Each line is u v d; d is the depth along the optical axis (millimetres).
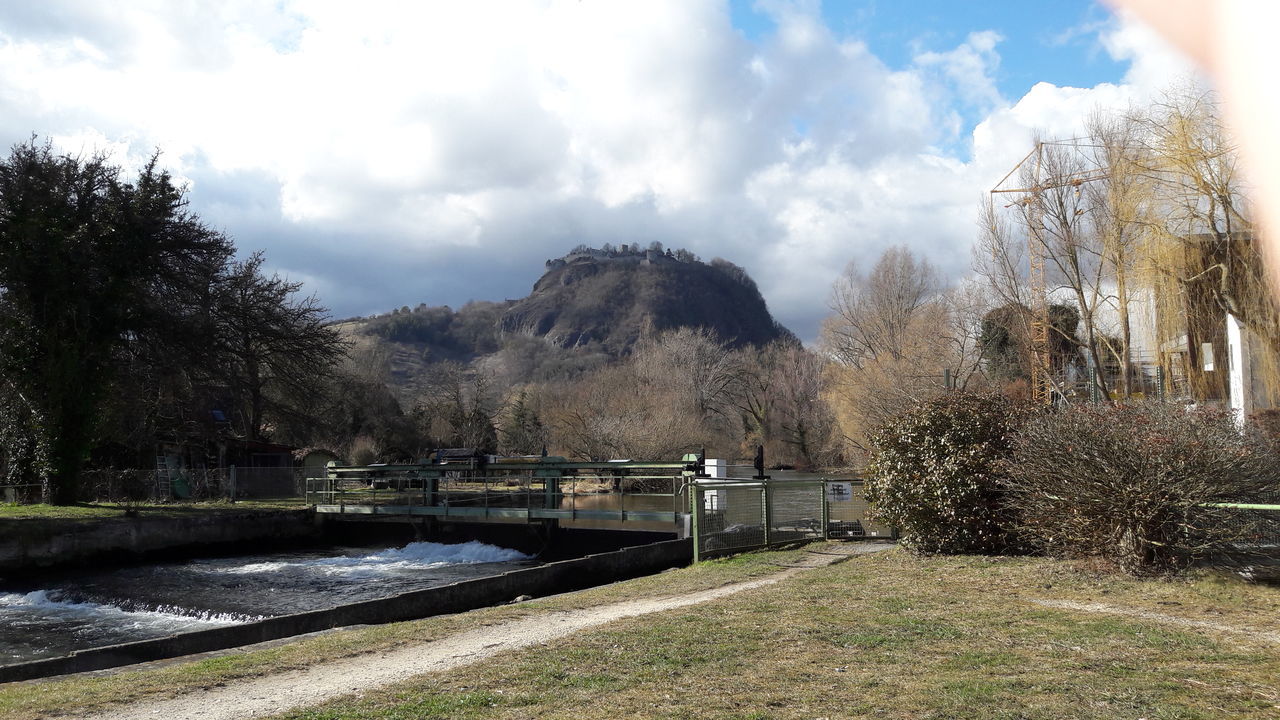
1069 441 11875
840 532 18906
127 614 18422
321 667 8211
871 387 50938
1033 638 7941
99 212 32375
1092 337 37312
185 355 36531
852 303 62625
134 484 35125
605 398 65062
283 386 45031
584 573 16547
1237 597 9594
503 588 14836
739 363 80188
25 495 31781
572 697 6430
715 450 63312
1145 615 8953
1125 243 29047
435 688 6895
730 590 12391
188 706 6922
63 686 7887
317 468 39906
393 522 31375
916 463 14625
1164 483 10820
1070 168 38562
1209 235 24500
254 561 26672
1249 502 10688
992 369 48594
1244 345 22266
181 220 36281
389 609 12992
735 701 6133
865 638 8180
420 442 61000
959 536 14133
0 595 21328
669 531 22469
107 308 31875
